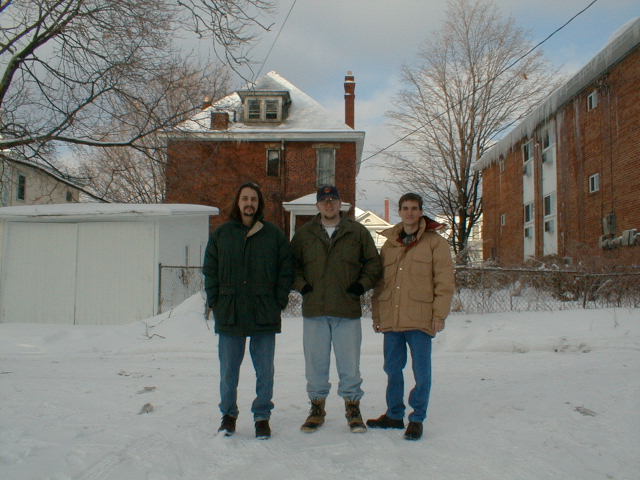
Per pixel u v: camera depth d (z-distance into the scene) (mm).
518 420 4547
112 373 7363
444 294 4297
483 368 7305
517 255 27094
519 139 27125
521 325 9602
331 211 4578
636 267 12422
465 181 31234
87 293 11914
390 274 4516
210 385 6441
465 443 4020
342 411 5176
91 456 3713
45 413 4902
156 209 11906
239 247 4375
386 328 4465
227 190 25328
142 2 13781
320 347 4543
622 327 9242
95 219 11969
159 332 10070
